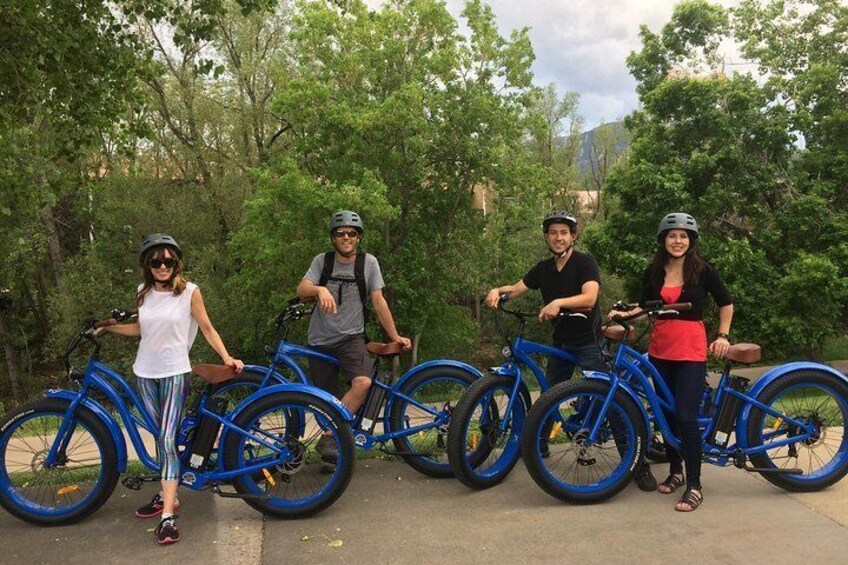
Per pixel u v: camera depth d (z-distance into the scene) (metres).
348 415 3.64
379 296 4.24
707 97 13.53
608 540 3.24
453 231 16.06
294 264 13.84
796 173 13.84
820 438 3.92
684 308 3.70
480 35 14.37
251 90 20.91
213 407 3.66
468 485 3.91
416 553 3.15
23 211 7.82
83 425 3.61
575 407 4.02
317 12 14.08
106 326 3.71
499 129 14.64
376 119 13.45
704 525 3.39
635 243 13.88
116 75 7.52
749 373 12.66
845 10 14.40
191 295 3.64
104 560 3.15
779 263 13.61
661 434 4.01
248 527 3.50
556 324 4.26
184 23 7.15
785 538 3.22
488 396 4.03
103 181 19.03
